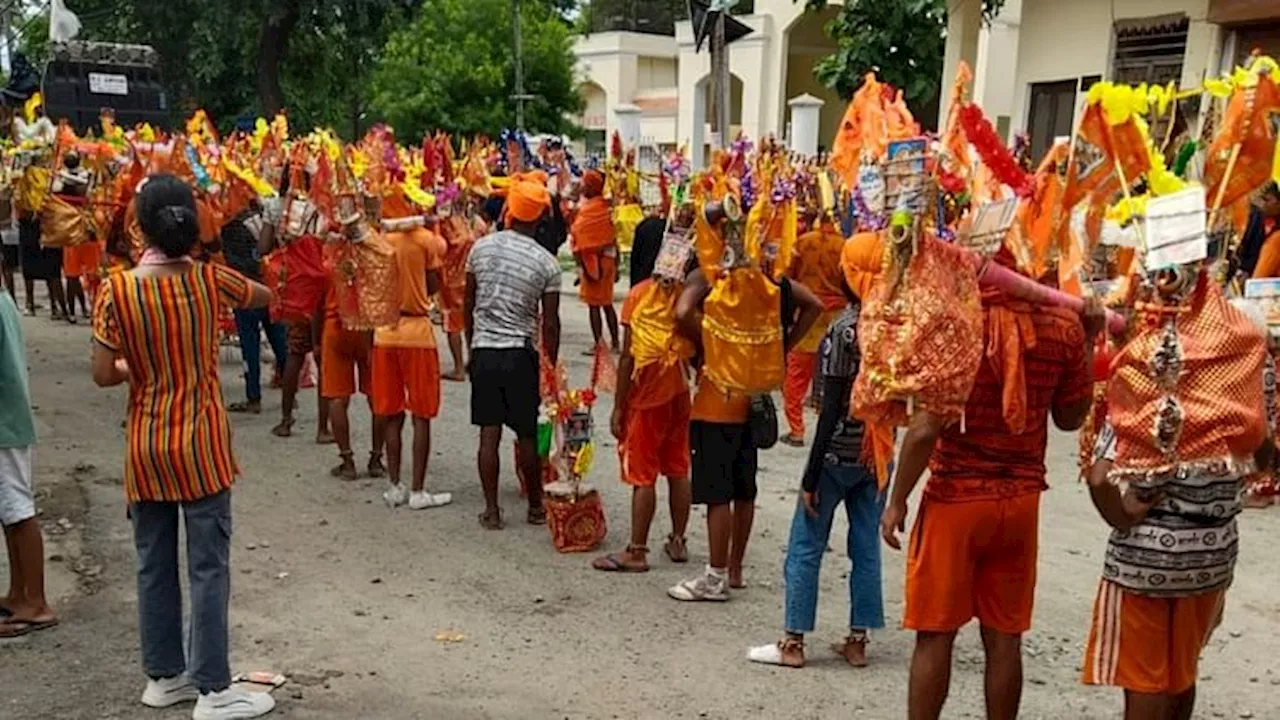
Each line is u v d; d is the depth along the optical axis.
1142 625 3.37
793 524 4.67
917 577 3.54
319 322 7.50
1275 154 3.33
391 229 6.70
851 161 4.00
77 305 14.72
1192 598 3.33
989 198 3.34
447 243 10.28
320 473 7.55
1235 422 3.10
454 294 10.44
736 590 5.56
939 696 3.59
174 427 3.98
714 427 5.21
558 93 31.31
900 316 3.26
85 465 7.54
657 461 5.74
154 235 3.97
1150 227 3.12
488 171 12.87
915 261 3.26
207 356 4.06
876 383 3.31
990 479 3.43
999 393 3.39
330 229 6.71
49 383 10.13
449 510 6.80
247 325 9.10
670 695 4.42
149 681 4.30
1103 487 3.27
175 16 23.86
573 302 16.06
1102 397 3.56
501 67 29.84
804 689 4.48
